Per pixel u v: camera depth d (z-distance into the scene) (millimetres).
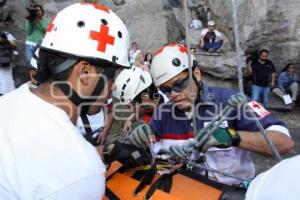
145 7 11938
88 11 1370
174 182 1618
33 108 1248
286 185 961
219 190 1578
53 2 11859
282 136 1747
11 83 7117
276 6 10773
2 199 1130
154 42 11508
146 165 1698
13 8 11578
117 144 1702
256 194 1021
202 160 1902
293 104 9812
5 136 1202
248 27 10977
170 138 2086
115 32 1384
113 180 1694
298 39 10555
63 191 1128
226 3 11453
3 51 7039
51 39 1328
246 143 1655
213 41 10547
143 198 1570
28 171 1139
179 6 12258
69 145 1185
